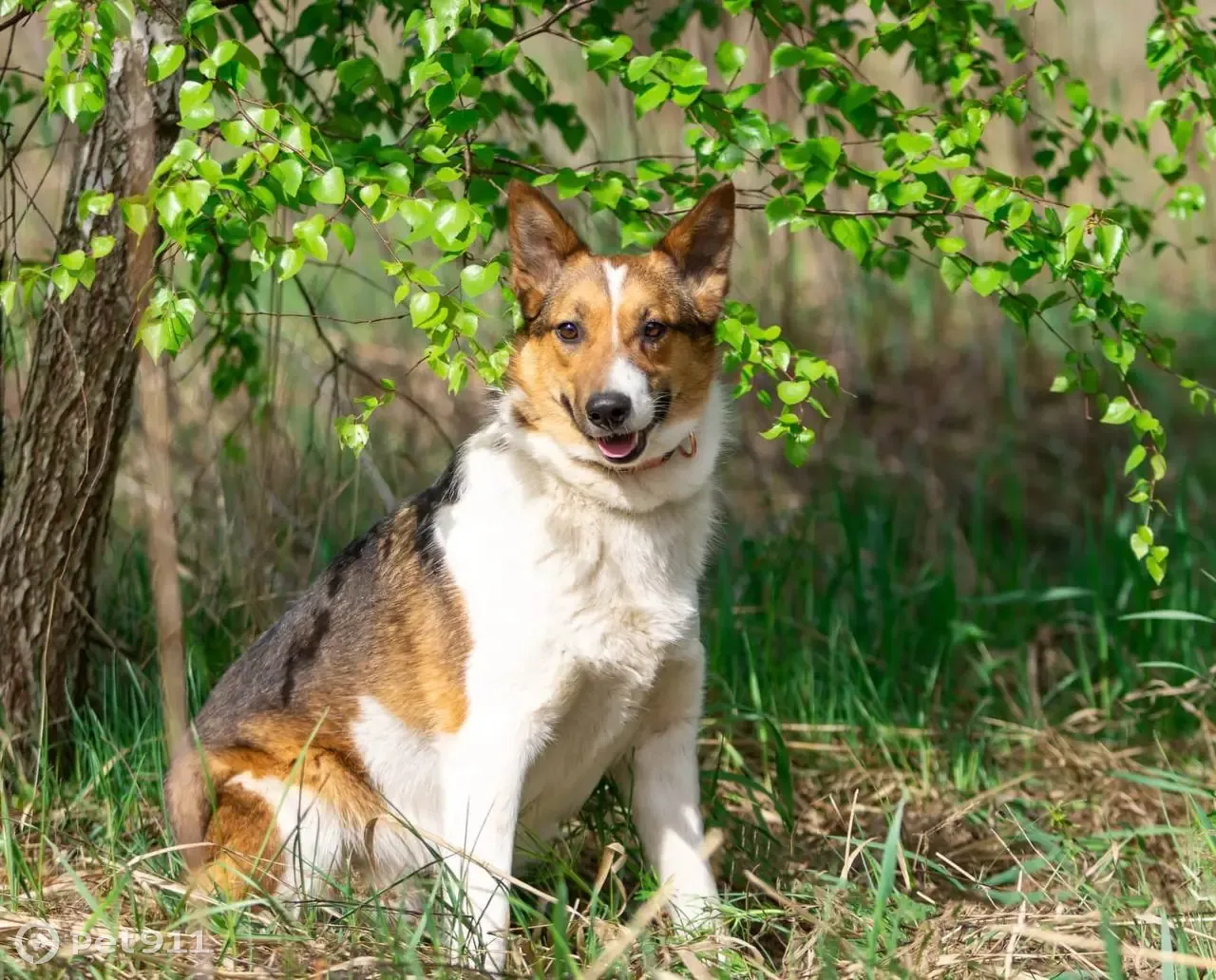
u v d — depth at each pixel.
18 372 6.98
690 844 5.86
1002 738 8.09
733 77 5.63
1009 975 5.08
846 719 8.11
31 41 8.46
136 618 8.05
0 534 6.69
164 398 5.97
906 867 6.01
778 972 5.37
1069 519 11.59
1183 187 6.60
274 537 8.04
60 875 5.82
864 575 9.94
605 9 7.18
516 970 5.29
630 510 5.52
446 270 9.55
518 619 5.48
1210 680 8.02
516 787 5.51
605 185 5.54
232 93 5.09
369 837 5.87
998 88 7.23
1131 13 16.77
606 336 5.47
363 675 5.86
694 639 5.80
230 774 5.81
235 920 4.97
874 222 5.81
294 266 4.93
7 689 6.71
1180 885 6.15
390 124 7.05
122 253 6.32
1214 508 11.48
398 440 10.57
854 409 13.05
